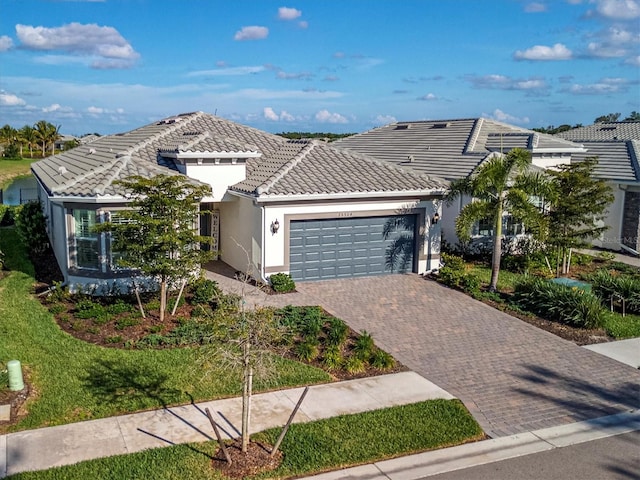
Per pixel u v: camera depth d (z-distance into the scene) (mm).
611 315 16766
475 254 23234
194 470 8672
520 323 15953
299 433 9773
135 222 14656
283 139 25250
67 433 9664
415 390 11664
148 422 10102
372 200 19578
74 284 17281
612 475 8969
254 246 19031
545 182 18844
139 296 16500
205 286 16609
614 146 27656
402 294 18250
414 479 8773
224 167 20266
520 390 11906
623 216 25312
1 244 24422
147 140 22812
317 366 12641
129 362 12336
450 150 27906
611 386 12219
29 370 11875
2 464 8703
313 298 17531
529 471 9047
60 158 29672
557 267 20922
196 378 11688
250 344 8984
